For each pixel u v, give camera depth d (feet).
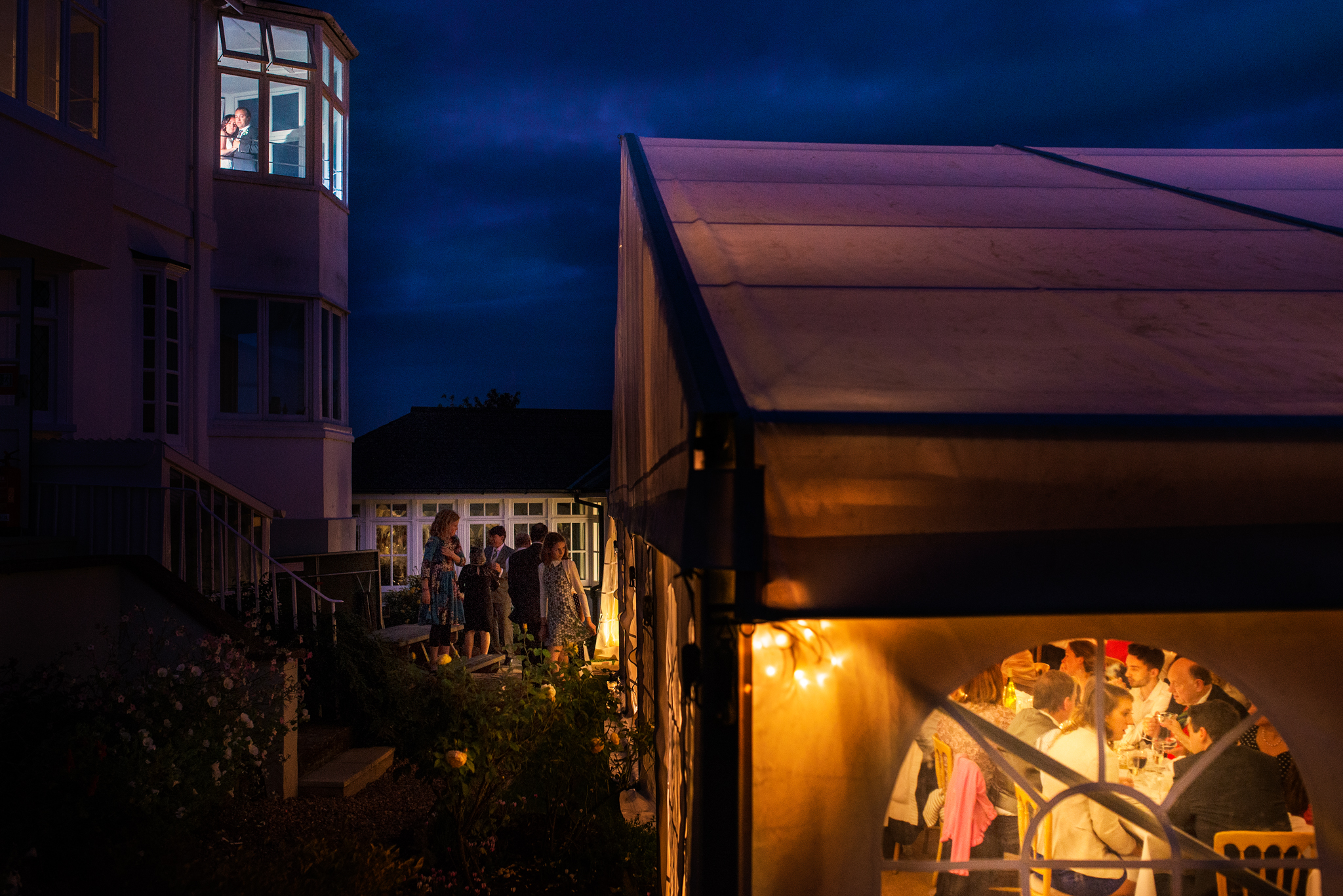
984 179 17.99
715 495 5.82
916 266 10.98
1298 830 7.88
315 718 22.30
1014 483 6.10
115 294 29.86
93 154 25.72
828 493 6.02
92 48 26.94
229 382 38.75
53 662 15.07
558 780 16.12
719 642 6.29
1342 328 8.94
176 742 14.33
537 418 86.17
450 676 16.76
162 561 20.12
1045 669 8.03
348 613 23.73
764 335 8.04
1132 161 20.51
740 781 6.83
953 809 7.91
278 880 11.82
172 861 11.98
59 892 11.09
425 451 80.84
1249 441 6.20
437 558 32.91
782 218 13.58
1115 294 9.96
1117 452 6.14
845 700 7.51
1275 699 7.63
